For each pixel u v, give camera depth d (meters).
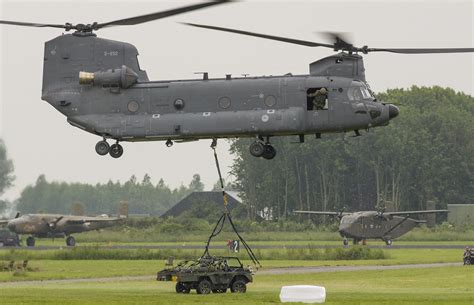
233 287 123.69
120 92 126.81
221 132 123.69
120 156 127.69
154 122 125.00
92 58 129.25
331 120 124.25
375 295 118.38
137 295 117.75
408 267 188.38
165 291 126.62
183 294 120.69
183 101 125.19
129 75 126.12
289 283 146.88
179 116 124.69
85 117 127.12
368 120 124.62
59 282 150.88
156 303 104.69
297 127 123.19
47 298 111.31
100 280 155.25
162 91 125.75
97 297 113.31
